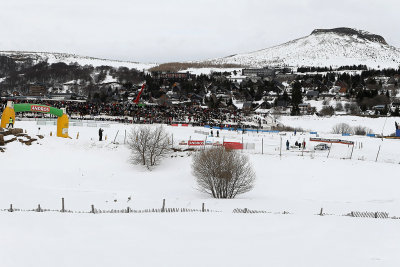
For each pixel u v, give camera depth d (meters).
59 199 37.94
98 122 83.56
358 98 176.00
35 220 24.95
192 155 55.78
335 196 40.72
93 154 57.59
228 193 40.16
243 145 60.69
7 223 23.72
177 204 35.75
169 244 20.08
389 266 16.38
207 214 28.06
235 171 39.88
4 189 40.59
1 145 54.94
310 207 34.78
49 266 16.56
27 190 40.84
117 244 19.94
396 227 24.17
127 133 69.00
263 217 27.08
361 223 25.28
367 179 46.06
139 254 18.28
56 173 48.78
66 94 186.50
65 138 61.12
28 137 58.12
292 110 156.50
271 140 73.94
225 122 111.31
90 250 18.80
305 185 44.59
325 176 47.22
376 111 148.50
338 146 67.75
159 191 42.84
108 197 39.12
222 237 21.58
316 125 130.25
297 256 17.88
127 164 54.91
